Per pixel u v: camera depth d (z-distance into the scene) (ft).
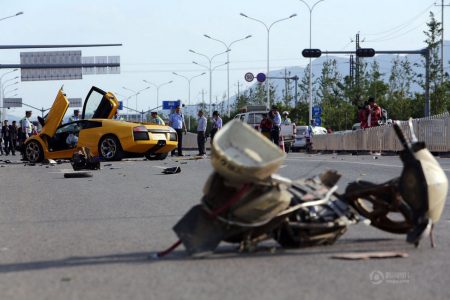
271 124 100.27
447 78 198.39
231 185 21.72
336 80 271.90
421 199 22.65
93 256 23.49
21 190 49.37
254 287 18.44
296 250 23.31
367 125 114.11
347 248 23.81
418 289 18.24
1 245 26.40
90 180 56.80
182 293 17.94
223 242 25.08
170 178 57.06
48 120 87.30
